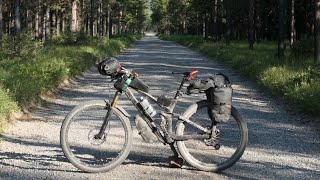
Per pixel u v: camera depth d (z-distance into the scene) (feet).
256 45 136.46
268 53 88.12
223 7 177.78
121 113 16.66
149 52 119.55
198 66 71.77
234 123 20.42
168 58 92.73
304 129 24.84
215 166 16.83
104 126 17.10
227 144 19.56
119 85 16.55
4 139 20.85
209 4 200.44
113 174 16.22
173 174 16.34
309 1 144.66
